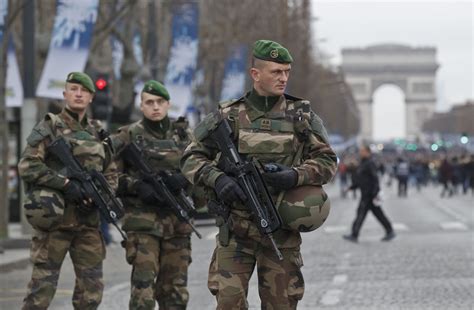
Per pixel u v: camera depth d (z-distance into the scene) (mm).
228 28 84375
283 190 13227
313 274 28859
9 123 53781
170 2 64125
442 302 22453
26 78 43781
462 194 110875
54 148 17312
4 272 32656
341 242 41094
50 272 17531
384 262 32031
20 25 50875
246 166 13156
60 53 42312
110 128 43031
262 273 13523
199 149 13766
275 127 13453
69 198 17203
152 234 17875
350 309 21703
